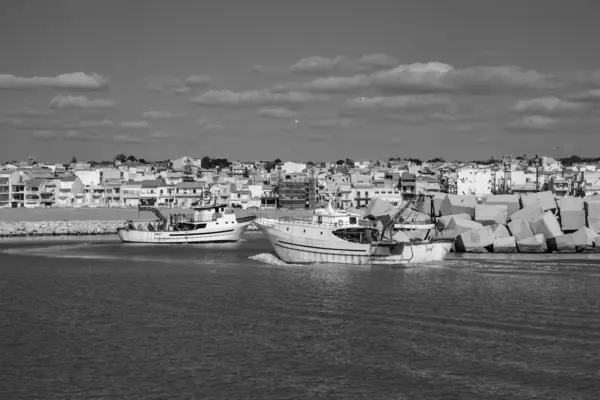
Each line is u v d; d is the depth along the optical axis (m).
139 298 79.62
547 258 112.69
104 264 110.38
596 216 131.12
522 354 57.22
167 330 64.94
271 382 51.41
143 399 48.47
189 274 97.31
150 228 159.25
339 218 108.31
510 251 121.44
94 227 195.88
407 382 51.28
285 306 74.69
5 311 73.12
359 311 72.12
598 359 55.84
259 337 62.47
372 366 54.62
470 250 121.81
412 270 98.50
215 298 79.19
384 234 113.81
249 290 83.94
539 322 67.19
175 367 54.62
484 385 50.62
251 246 145.88
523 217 125.12
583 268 99.75
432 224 111.88
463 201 138.38
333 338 62.06
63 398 48.72
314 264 106.19
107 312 72.38
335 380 51.78
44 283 90.31
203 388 50.38
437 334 63.19
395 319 68.62
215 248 140.75
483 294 80.25
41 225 194.62
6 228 186.38
